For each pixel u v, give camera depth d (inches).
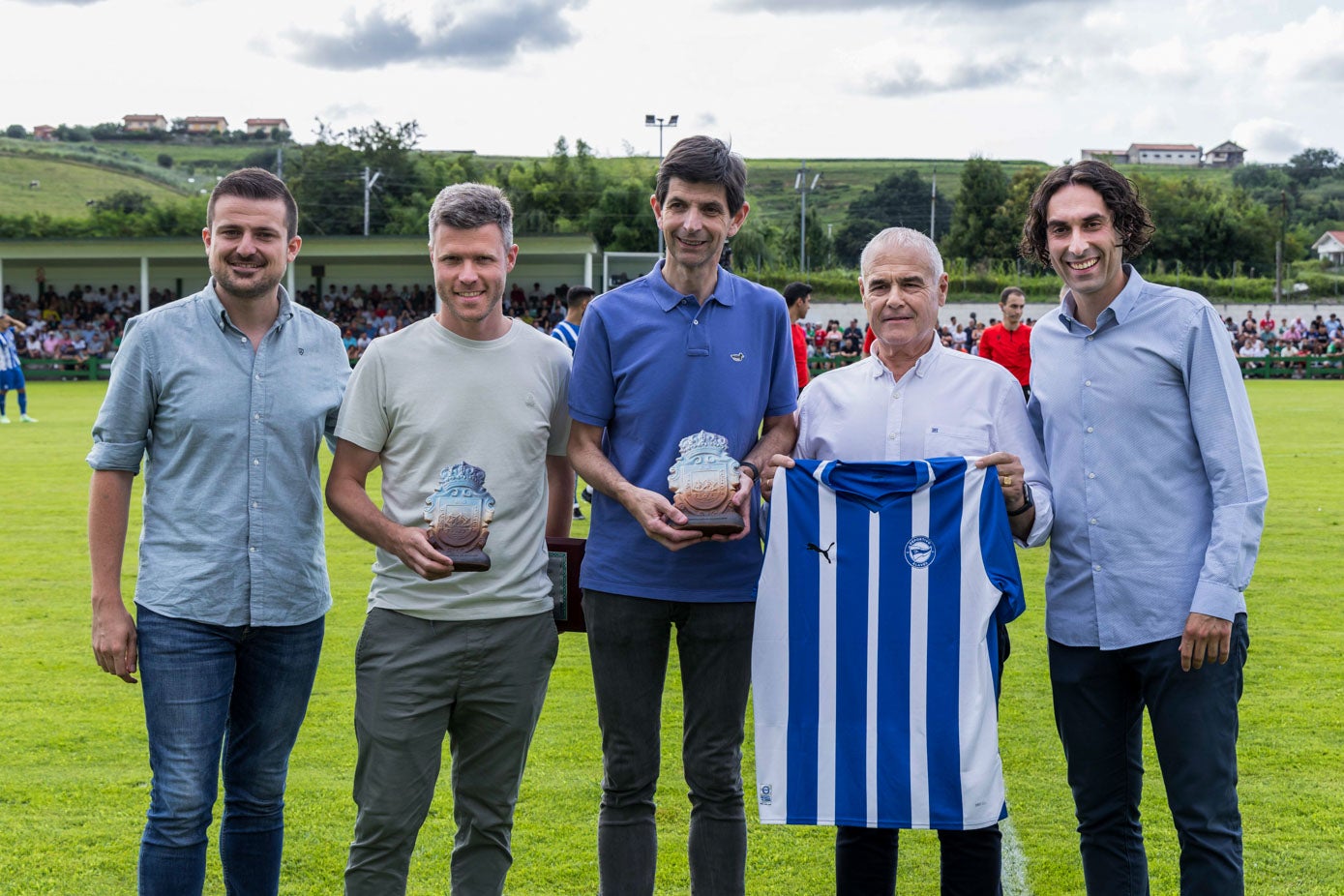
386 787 121.2
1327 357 1405.0
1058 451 123.0
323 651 243.1
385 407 122.6
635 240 2504.9
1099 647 119.9
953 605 118.9
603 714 128.8
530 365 124.8
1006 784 172.6
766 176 6166.3
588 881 142.1
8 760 179.6
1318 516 410.0
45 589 297.4
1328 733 189.3
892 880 124.6
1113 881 121.9
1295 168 5378.9
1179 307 117.6
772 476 123.3
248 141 6220.5
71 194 3560.5
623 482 123.2
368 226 2512.3
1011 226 2659.9
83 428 743.1
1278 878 140.0
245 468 118.3
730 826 127.6
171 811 112.5
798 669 121.6
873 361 130.6
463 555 116.9
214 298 119.9
